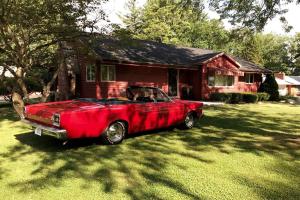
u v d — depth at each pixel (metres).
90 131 7.05
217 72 23.72
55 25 11.21
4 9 9.81
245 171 5.68
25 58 11.30
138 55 20.38
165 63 20.58
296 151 7.16
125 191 4.71
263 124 11.54
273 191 4.76
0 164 6.00
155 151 7.08
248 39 15.28
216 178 5.30
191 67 22.62
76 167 5.85
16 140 8.00
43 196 4.52
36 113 7.10
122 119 7.72
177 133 9.28
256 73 28.45
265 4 12.90
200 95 23.44
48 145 7.51
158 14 43.31
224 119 12.67
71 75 20.67
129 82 20.02
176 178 5.29
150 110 8.44
